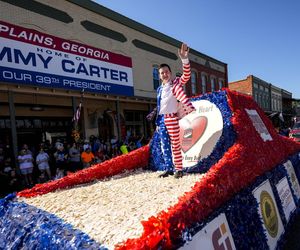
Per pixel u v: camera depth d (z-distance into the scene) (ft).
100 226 7.61
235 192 9.76
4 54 30.27
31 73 32.78
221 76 83.20
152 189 10.83
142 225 6.62
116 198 10.07
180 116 12.64
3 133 39.17
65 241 6.86
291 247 11.98
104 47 45.91
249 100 16.11
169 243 5.98
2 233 9.17
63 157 33.32
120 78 46.42
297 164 17.75
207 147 13.17
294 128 52.95
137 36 53.06
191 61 69.26
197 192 7.87
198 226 7.29
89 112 48.24
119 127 46.16
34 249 7.55
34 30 33.24
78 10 41.98
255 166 11.68
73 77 37.93
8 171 29.78
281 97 142.41
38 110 42.70
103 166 13.97
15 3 33.99
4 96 36.09
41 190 11.54
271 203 12.09
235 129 12.50
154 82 56.75
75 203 9.87
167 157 13.70
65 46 36.96
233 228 8.73
